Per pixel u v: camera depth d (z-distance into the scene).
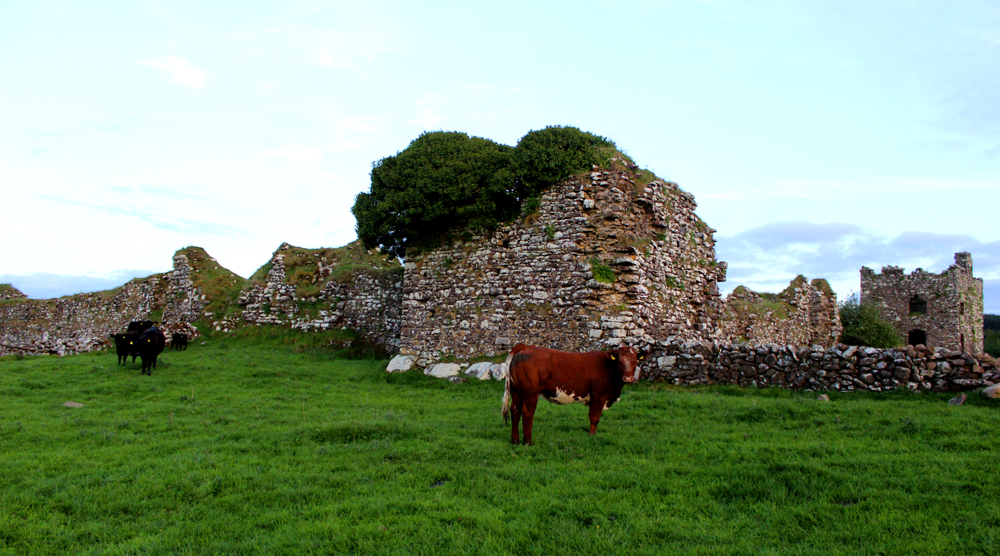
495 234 21.73
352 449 9.88
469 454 9.50
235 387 18.67
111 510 7.29
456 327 22.20
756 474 7.87
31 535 6.50
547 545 6.06
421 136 23.58
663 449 9.55
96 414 13.89
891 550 5.78
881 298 51.47
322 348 29.97
